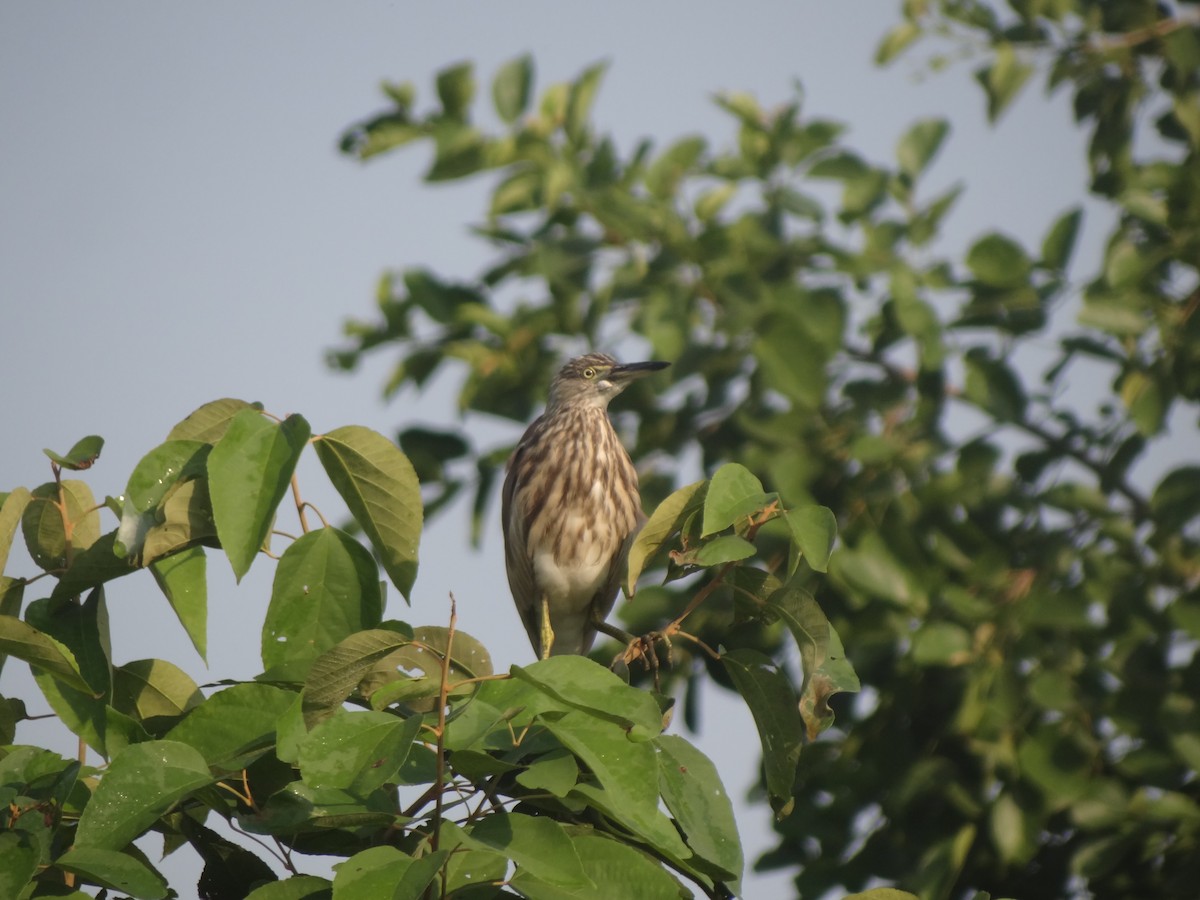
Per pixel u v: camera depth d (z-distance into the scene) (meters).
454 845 5.62
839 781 10.66
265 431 6.57
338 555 6.97
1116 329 11.70
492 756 6.20
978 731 10.30
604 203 12.87
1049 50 13.64
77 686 6.50
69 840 6.28
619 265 13.29
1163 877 10.22
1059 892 10.65
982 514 11.59
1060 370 12.27
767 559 11.23
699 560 6.52
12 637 6.30
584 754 5.66
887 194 13.08
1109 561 10.84
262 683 6.54
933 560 11.39
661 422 13.27
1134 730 10.18
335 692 5.95
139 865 5.72
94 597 7.31
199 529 7.19
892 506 11.29
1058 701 10.21
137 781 5.91
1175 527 10.98
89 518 7.61
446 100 13.08
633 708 5.81
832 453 11.92
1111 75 13.66
